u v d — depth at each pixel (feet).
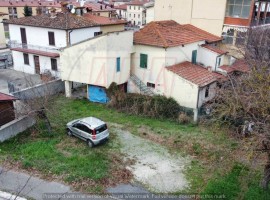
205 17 120.57
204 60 103.04
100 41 86.28
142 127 78.69
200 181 56.49
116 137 73.15
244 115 49.26
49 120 79.10
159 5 132.98
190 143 70.13
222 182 54.19
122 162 62.23
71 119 82.02
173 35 96.94
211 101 81.92
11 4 245.86
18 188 51.42
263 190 51.78
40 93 84.28
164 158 64.44
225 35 117.60
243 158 61.31
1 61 128.88
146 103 85.71
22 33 117.91
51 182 53.72
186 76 85.46
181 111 85.46
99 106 92.02
